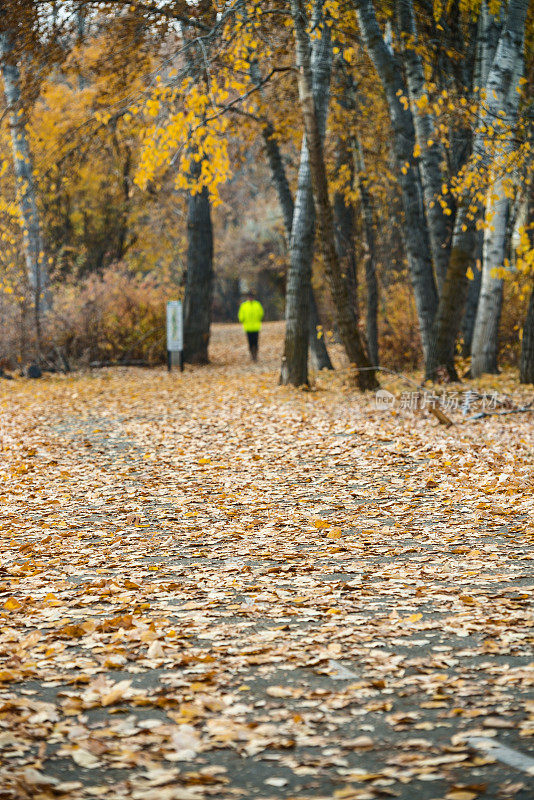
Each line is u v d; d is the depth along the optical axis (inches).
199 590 263.7
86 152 743.1
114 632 225.3
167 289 1332.4
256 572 282.7
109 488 435.8
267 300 2856.8
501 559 285.4
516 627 215.5
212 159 555.8
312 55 844.6
